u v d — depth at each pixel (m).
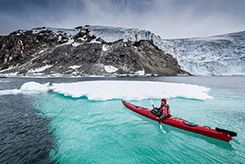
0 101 15.80
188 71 106.00
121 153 6.23
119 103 14.32
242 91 22.45
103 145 6.88
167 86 21.16
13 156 5.95
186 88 20.03
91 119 10.30
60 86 21.78
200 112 11.67
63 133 8.16
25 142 7.13
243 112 11.63
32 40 113.38
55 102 15.18
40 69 83.81
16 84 34.72
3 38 120.31
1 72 88.50
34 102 15.34
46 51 100.56
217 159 5.82
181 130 8.33
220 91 22.44
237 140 7.31
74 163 5.55
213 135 7.23
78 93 16.75
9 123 9.62
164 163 5.59
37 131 8.41
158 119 9.41
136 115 11.03
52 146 6.77
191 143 7.10
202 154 6.17
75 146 6.79
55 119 10.36
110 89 18.33
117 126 9.08
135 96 15.75
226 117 10.53
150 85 21.91
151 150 6.47
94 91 17.20
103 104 14.05
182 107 13.01
